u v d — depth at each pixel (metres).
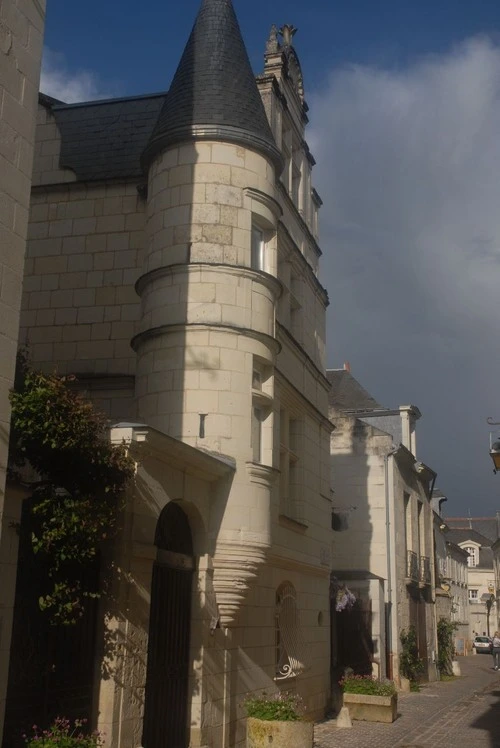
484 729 16.23
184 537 10.91
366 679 17.53
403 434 29.84
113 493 8.38
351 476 26.25
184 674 10.54
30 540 7.89
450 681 29.86
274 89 16.33
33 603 7.92
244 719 12.12
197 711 10.48
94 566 8.70
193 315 11.95
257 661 13.02
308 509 16.72
